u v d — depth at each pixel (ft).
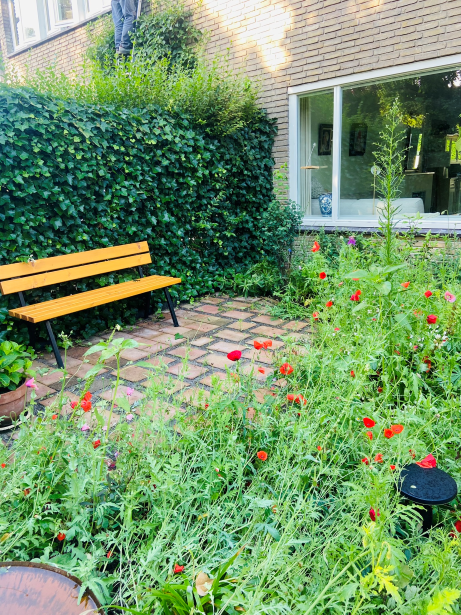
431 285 10.28
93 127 13.44
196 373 10.66
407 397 7.59
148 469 5.67
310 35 18.43
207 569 4.55
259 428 6.70
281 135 20.33
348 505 5.32
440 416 6.91
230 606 4.21
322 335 9.05
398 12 16.02
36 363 11.75
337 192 19.42
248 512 5.61
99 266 13.62
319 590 4.30
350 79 17.79
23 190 12.10
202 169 17.08
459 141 13.00
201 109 17.13
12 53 33.50
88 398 5.78
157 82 16.37
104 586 4.23
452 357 7.85
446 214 17.20
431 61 15.75
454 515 5.63
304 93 19.42
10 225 11.85
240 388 7.48
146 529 5.05
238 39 20.84
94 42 26.71
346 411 6.29
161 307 15.97
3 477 5.53
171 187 16.17
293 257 18.97
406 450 5.52
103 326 14.14
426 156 17.29
